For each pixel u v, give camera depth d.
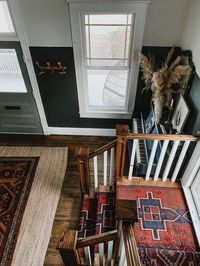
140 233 2.33
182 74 2.57
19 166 3.61
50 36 2.95
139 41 2.92
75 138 4.17
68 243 1.57
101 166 3.62
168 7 2.64
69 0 2.56
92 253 2.36
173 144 2.51
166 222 2.42
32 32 2.92
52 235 2.75
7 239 2.71
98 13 2.72
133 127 3.50
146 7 2.61
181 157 2.50
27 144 4.05
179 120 2.69
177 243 2.25
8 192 3.21
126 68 3.28
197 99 2.37
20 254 2.58
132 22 2.81
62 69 3.28
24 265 2.49
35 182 3.36
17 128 4.18
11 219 2.90
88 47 3.12
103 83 3.59
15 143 4.07
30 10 2.72
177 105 2.83
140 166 2.90
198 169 2.45
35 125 4.12
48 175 3.47
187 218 2.46
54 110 3.86
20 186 3.29
